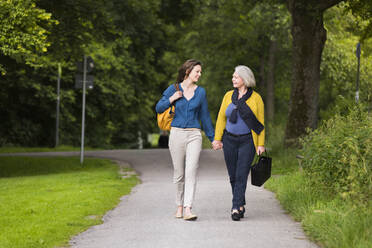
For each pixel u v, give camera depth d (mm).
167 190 17062
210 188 17250
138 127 62500
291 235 10086
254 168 12008
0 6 21859
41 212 12844
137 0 37625
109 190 16734
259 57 56438
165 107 11836
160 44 52906
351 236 8766
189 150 11883
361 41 34000
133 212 12977
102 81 53438
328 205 11281
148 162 28484
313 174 12648
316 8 27031
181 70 11945
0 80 30438
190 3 40375
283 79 57281
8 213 12734
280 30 48281
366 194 10273
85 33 28078
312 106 28109
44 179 21000
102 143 56906
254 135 11828
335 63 48844
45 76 49281
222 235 10102
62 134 53344
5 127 49938
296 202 12711
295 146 27719
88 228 11133
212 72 56062
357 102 14281
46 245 9594
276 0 32031
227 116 12008
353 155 10750
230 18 52406
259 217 12086
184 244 9375
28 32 22594
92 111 54438
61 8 26641
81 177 21297
